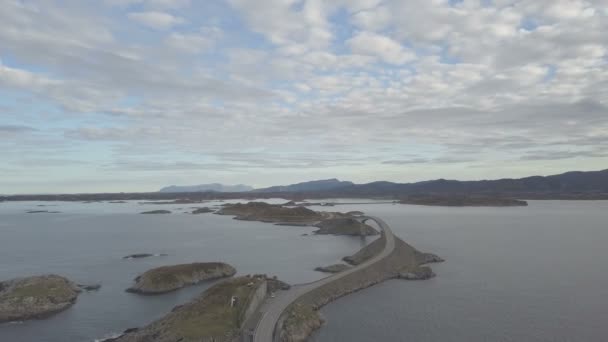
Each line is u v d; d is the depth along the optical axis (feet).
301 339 220.02
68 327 254.06
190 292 331.36
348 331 235.61
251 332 214.48
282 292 287.07
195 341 204.33
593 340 223.10
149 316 273.13
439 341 221.87
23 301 283.59
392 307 279.28
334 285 312.71
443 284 339.36
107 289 340.18
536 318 256.11
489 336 228.22
